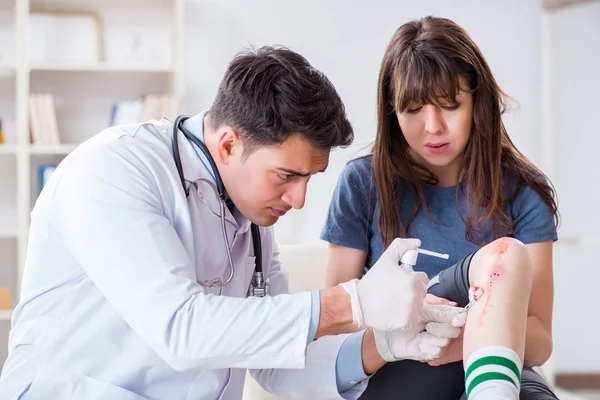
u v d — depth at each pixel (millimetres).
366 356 1534
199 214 1467
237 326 1248
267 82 1346
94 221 1306
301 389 1586
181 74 3811
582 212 4246
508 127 4230
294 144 1344
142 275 1271
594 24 4234
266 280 1606
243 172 1397
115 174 1345
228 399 1598
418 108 1698
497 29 4215
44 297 1422
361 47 4125
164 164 1418
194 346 1249
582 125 4238
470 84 1696
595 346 4281
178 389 1468
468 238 1788
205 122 1475
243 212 1452
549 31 4055
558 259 4246
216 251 1502
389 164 1813
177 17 3799
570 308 4262
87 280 1409
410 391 1570
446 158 1722
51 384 1388
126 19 3994
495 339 1357
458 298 1563
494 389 1278
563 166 4234
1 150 3695
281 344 1258
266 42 4074
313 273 2158
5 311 3684
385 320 1271
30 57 3865
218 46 4051
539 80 4238
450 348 1524
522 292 1429
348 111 4129
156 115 3824
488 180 1759
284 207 1428
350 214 1884
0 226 3990
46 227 1414
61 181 1389
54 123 3799
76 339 1412
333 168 4066
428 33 1701
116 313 1411
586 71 4234
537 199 1798
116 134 1438
